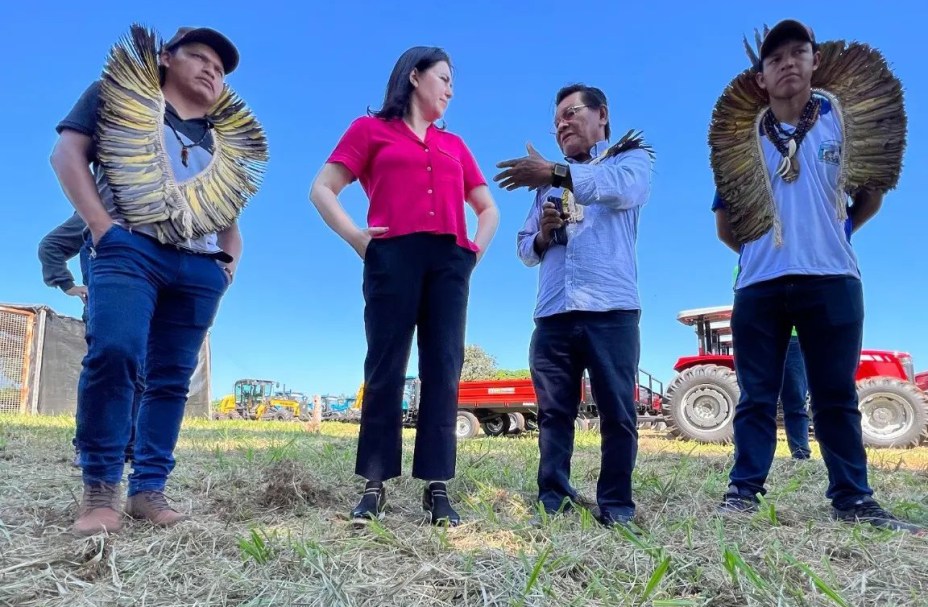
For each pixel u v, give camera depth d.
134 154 2.19
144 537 1.99
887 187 2.67
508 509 2.59
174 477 3.17
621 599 1.56
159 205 2.20
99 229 2.11
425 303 2.43
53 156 2.12
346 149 2.48
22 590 1.55
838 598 1.49
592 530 2.15
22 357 12.09
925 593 1.68
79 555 1.77
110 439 2.08
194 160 2.39
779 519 2.51
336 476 3.34
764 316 2.73
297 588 1.56
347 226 2.35
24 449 4.14
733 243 3.04
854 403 2.58
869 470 4.17
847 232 2.80
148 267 2.19
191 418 12.58
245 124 2.63
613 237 2.58
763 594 1.58
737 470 2.74
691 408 8.52
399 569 1.75
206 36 2.38
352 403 29.11
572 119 2.70
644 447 6.79
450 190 2.46
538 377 2.66
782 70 2.65
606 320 2.51
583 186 2.38
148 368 2.37
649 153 2.64
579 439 7.74
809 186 2.67
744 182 2.80
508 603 1.52
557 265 2.62
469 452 4.61
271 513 2.48
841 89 2.73
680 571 1.74
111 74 2.19
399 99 2.51
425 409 2.40
